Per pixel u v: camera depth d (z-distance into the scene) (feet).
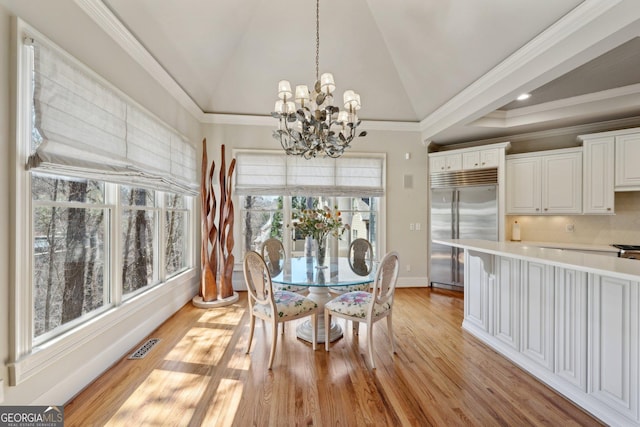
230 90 13.82
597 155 12.80
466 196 15.21
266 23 11.16
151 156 9.42
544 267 7.11
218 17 9.99
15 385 4.98
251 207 15.53
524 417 5.85
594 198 12.87
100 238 7.56
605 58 9.32
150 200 10.12
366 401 6.30
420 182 16.38
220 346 8.82
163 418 5.73
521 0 7.57
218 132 14.88
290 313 8.04
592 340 5.96
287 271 9.58
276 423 5.63
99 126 6.93
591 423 5.68
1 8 4.89
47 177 6.01
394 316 11.60
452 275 15.55
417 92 13.91
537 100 12.76
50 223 6.10
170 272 11.81
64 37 6.14
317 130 7.63
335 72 13.06
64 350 6.01
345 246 16.14
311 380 7.07
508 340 8.21
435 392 6.64
